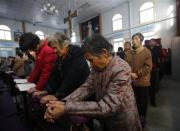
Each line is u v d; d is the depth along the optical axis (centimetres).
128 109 96
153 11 866
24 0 966
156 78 323
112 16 1153
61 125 137
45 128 177
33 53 221
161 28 815
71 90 155
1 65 728
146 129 242
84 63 155
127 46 353
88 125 119
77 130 104
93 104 83
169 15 750
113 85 91
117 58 98
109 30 1192
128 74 93
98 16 1267
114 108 85
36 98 167
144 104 252
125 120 98
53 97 134
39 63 196
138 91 251
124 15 1060
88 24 1387
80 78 154
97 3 1057
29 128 234
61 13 1209
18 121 266
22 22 1404
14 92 370
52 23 1502
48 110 81
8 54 1315
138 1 958
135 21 990
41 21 1425
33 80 220
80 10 1177
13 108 327
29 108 228
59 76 177
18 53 486
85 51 92
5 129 242
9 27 1328
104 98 88
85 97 110
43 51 188
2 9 1113
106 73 96
